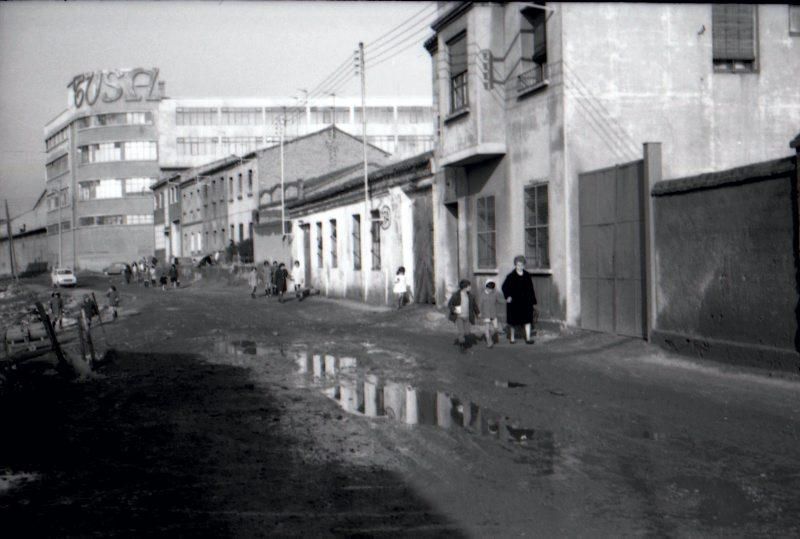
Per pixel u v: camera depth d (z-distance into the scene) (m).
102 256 89.62
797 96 16.44
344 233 32.75
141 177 89.75
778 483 6.02
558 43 15.51
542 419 8.51
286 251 44.47
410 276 25.25
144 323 25.05
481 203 19.39
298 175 55.25
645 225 13.15
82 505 5.96
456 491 6.04
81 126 91.69
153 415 9.65
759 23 16.25
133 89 90.19
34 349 18.81
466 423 8.49
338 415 9.20
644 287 13.41
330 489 6.20
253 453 7.50
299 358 14.75
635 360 12.25
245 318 25.81
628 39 15.55
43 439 8.37
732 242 11.30
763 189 10.68
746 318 11.04
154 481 6.61
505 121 17.92
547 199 16.16
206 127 91.69
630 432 7.77
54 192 102.81
